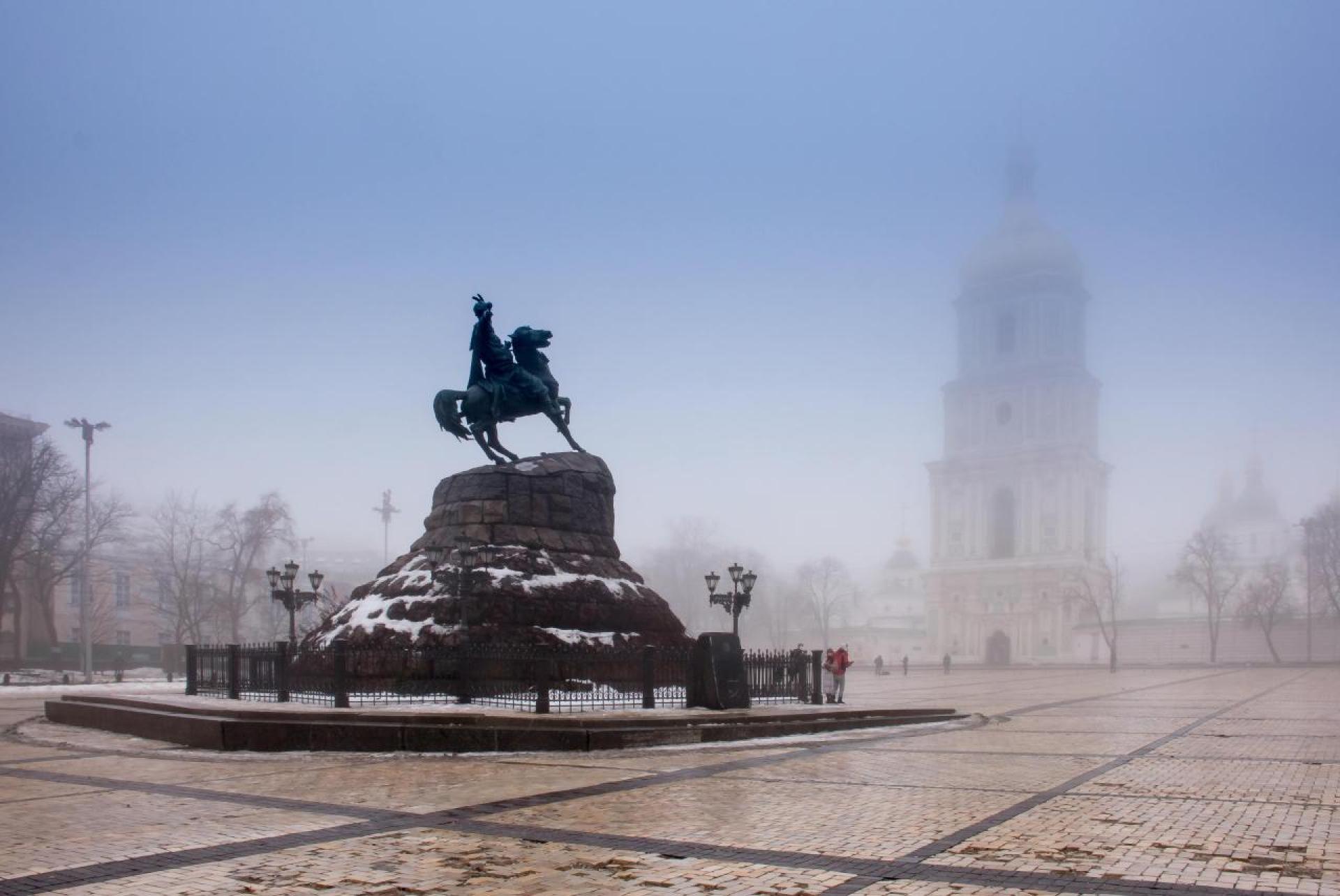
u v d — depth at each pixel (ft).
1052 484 375.45
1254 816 36.99
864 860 30.40
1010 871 29.07
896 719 78.33
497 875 29.04
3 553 209.67
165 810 39.47
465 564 76.64
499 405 93.81
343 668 67.10
